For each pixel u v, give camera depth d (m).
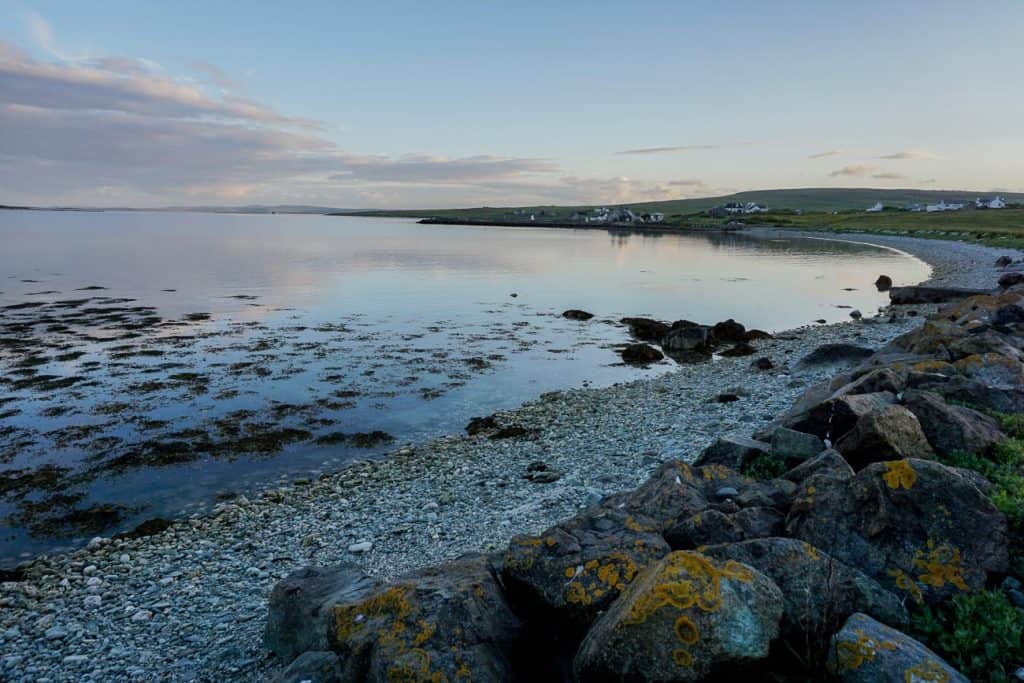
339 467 22.06
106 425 25.78
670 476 11.40
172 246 135.38
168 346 39.47
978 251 100.94
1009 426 13.77
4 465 22.00
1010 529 9.30
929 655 6.61
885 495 9.06
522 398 30.45
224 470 21.83
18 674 11.38
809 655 6.82
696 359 38.75
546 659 8.60
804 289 73.38
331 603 10.09
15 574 15.11
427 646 7.87
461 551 14.86
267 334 43.88
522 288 73.44
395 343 41.91
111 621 13.01
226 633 12.23
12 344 39.03
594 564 8.88
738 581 7.07
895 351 23.92
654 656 6.74
